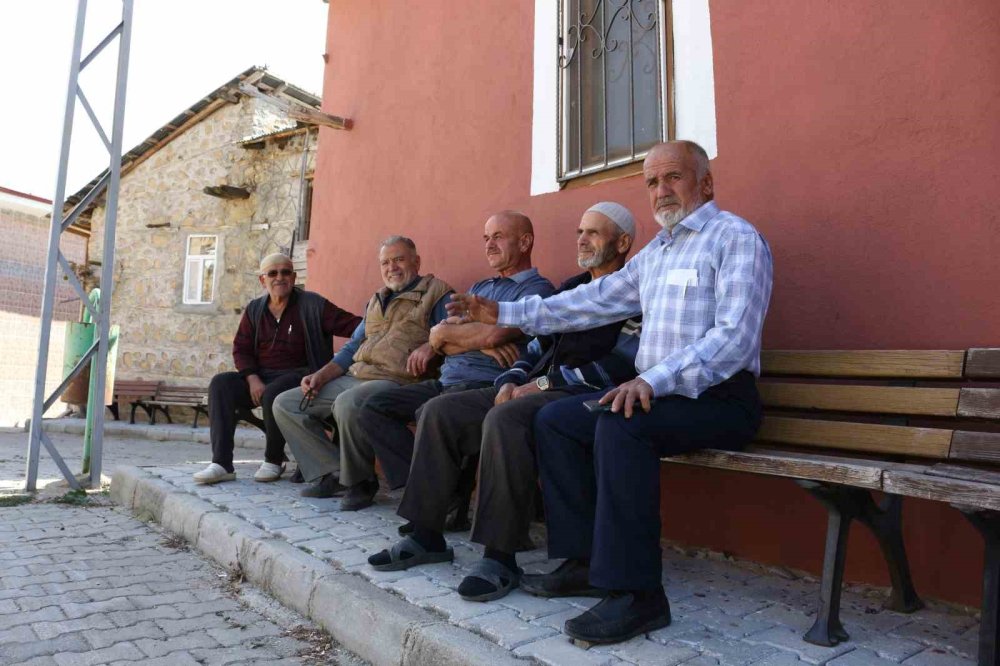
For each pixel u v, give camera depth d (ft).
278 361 14.98
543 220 13.17
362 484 12.31
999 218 7.66
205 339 41.70
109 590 9.38
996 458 6.46
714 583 8.75
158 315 43.04
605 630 6.52
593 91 12.73
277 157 40.75
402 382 12.80
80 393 17.38
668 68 11.31
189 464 16.28
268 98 18.30
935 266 8.12
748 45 10.14
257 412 37.78
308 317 15.01
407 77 16.97
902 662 6.29
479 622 7.02
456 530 11.09
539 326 9.10
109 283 16.61
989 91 7.80
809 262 9.25
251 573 9.84
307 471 13.15
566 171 13.00
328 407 13.12
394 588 8.09
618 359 8.78
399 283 13.26
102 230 46.03
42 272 46.96
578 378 8.73
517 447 8.00
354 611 7.74
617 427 6.91
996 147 7.72
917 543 8.05
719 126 10.41
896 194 8.48
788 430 8.16
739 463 7.00
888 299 8.48
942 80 8.17
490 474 8.03
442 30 16.05
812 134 9.33
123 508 14.32
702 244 7.83
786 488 9.25
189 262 42.96
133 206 44.45
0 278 44.29
